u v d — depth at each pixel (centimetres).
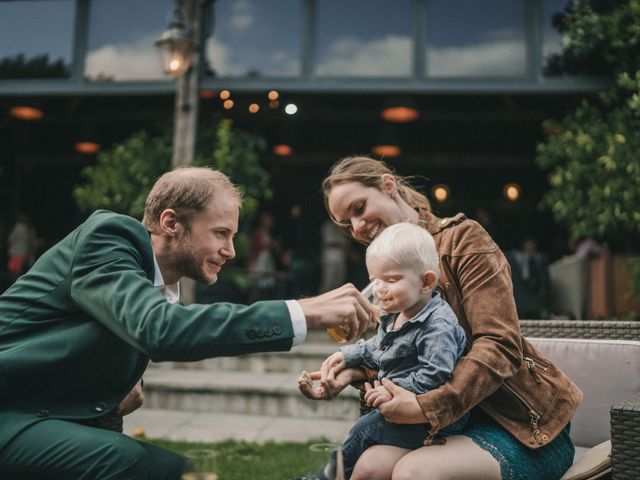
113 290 154
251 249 912
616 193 635
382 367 193
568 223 709
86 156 1361
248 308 154
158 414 529
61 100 1188
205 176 179
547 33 789
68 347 165
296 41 853
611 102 721
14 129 1312
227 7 867
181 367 624
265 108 1174
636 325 244
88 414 170
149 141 802
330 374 198
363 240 221
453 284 195
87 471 157
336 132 1345
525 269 726
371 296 206
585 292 665
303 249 1121
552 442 191
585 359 235
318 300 161
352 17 835
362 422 195
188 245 176
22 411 165
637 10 663
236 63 860
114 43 875
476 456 174
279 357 609
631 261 649
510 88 786
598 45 720
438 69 810
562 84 774
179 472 171
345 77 820
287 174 1427
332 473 144
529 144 1315
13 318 169
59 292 168
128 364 173
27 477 160
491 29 805
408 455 175
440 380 175
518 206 1408
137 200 759
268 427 489
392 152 1073
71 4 894
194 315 149
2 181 1346
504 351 179
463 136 1332
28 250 1036
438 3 815
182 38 666
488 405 190
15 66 894
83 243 165
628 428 167
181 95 727
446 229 203
